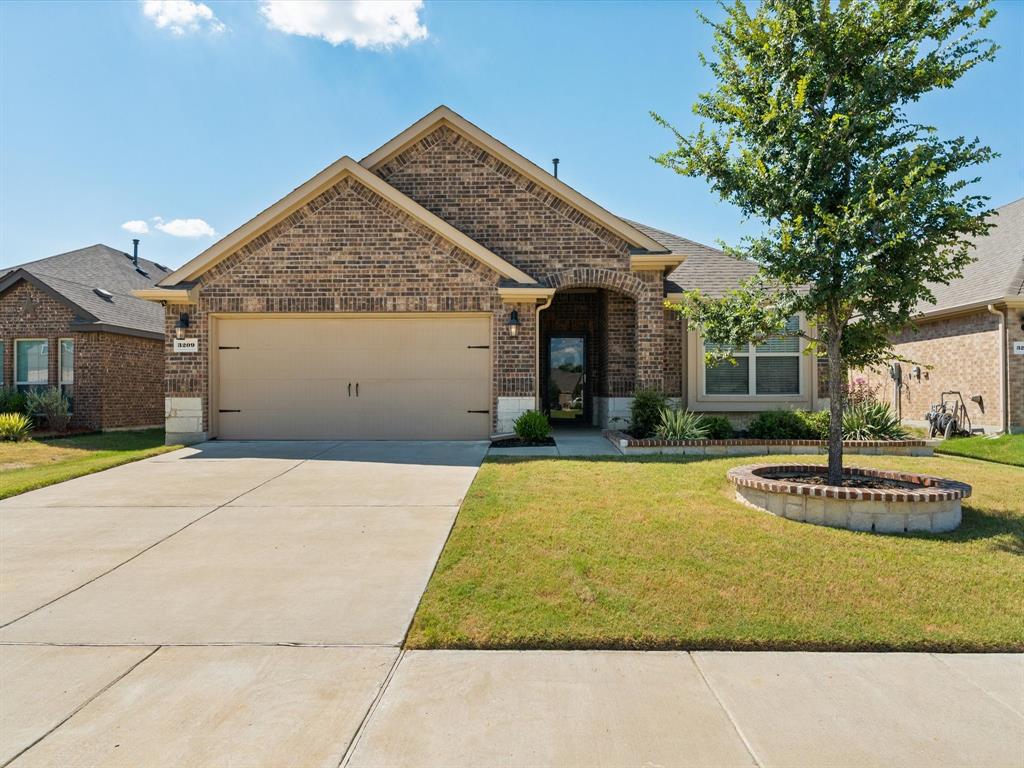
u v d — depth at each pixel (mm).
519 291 11289
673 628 3799
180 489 7520
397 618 4008
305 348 11828
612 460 9164
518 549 5066
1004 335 13094
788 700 3129
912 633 3760
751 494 6352
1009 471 8492
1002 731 2877
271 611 4117
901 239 5449
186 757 2646
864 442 10047
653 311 12070
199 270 11680
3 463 10219
